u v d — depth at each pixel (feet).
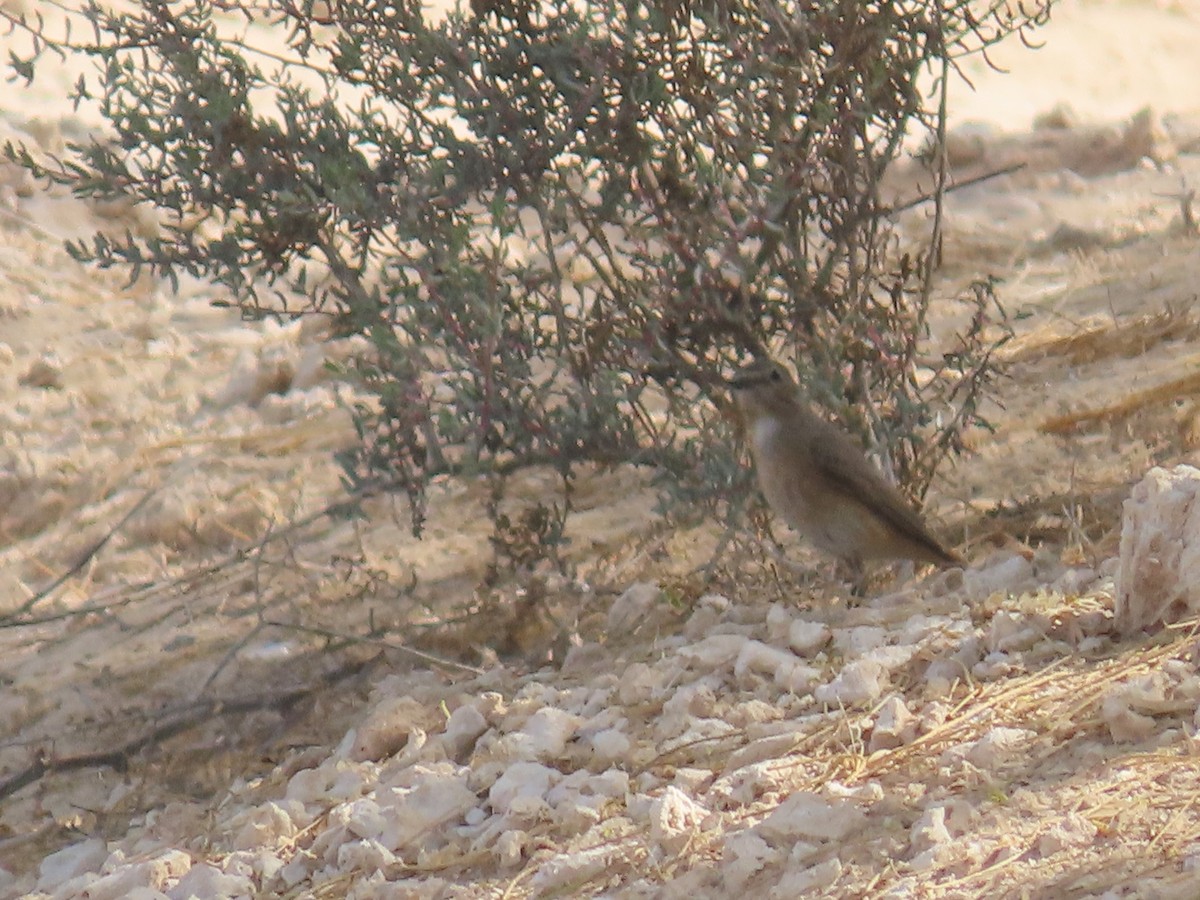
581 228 66.39
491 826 30.42
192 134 41.70
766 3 39.86
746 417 39.83
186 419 62.64
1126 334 55.77
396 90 42.04
